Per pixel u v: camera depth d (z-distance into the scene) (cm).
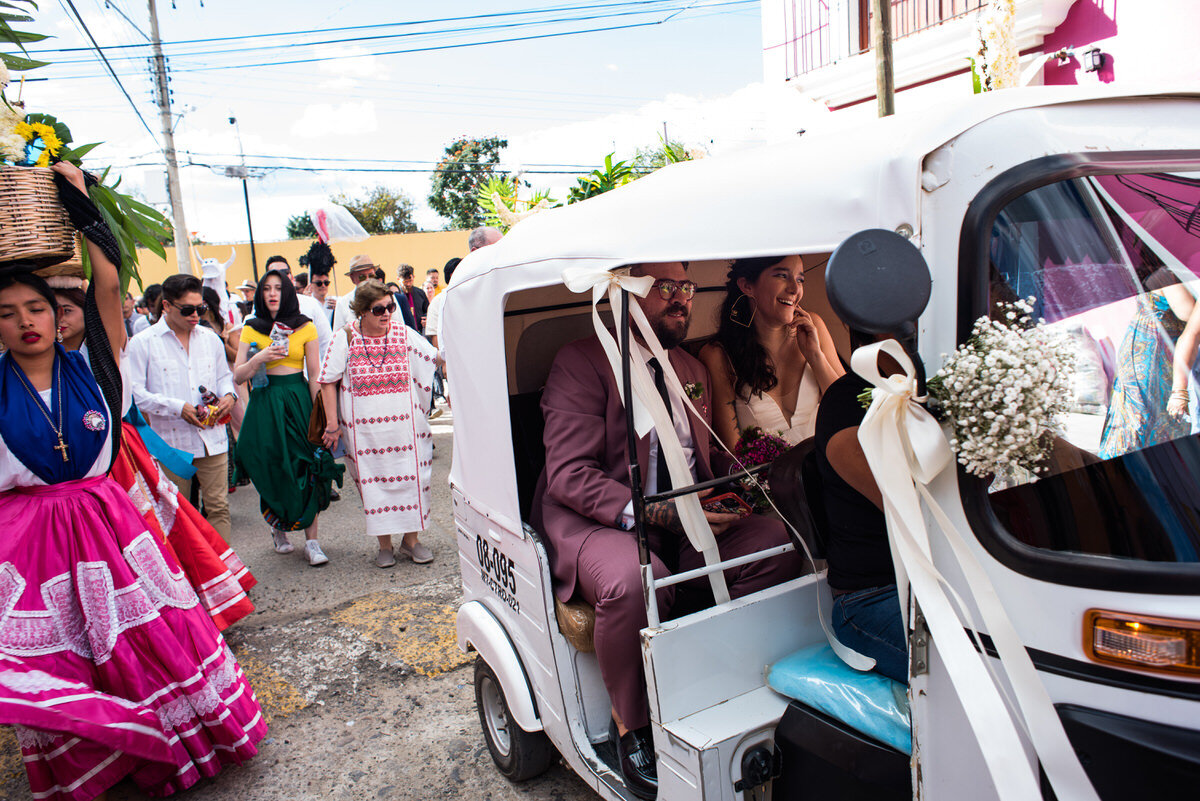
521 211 405
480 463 284
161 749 288
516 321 300
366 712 358
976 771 141
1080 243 138
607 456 257
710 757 188
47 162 253
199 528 412
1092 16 659
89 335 291
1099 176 141
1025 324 132
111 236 268
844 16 848
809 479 217
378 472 501
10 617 274
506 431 258
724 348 294
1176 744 117
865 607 195
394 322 503
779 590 220
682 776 196
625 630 226
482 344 268
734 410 295
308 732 345
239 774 319
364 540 582
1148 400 134
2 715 253
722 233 176
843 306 122
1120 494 129
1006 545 132
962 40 729
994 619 132
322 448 520
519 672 274
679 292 244
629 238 201
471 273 278
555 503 263
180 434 480
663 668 199
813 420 303
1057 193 138
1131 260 141
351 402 496
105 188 268
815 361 299
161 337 481
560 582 248
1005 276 133
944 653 132
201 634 312
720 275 316
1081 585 126
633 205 209
